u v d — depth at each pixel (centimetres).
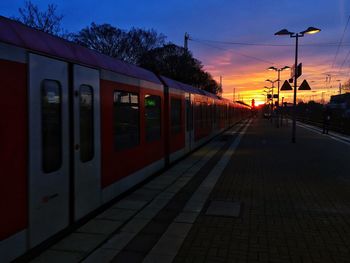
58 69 524
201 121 1948
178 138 1380
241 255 484
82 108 595
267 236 555
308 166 1230
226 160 1393
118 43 5738
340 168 1188
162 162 1141
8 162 425
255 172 1112
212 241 533
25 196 453
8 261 425
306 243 527
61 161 528
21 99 447
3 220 418
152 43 6266
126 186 812
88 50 664
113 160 730
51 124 507
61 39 581
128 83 814
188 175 1075
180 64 6606
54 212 512
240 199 779
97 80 651
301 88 2211
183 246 514
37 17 2780
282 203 747
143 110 931
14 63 436
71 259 471
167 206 727
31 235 462
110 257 479
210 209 700
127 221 630
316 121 4616
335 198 788
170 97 1247
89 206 622
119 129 766
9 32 443
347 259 474
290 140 2333
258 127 4284
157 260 468
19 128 443
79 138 579
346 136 2683
